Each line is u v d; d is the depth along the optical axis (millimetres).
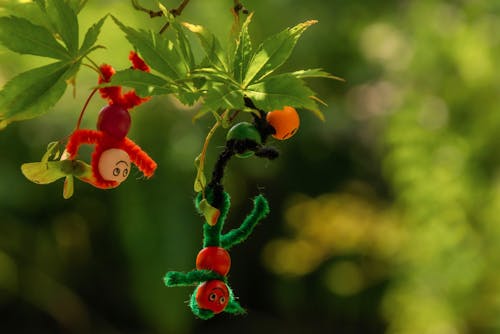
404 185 6141
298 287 8414
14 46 1295
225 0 6004
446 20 5848
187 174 6508
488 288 5504
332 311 8430
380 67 7039
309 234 7434
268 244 8383
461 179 5602
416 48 5883
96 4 5398
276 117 1416
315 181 8141
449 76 5750
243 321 8805
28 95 1288
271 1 6520
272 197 8188
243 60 1358
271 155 1376
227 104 1254
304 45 6828
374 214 7340
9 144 6895
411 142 5762
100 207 7805
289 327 8648
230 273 8617
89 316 8477
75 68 1315
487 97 5578
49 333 8539
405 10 6738
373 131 7398
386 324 8266
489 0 5598
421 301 5805
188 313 7328
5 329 8375
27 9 1330
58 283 8305
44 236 7988
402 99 6121
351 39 7129
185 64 1341
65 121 6230
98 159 1345
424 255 5742
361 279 7695
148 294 7062
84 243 8203
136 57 1383
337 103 7410
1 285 8094
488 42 5539
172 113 6426
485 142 5570
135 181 6719
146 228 6742
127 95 1388
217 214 1348
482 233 5535
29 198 7434
